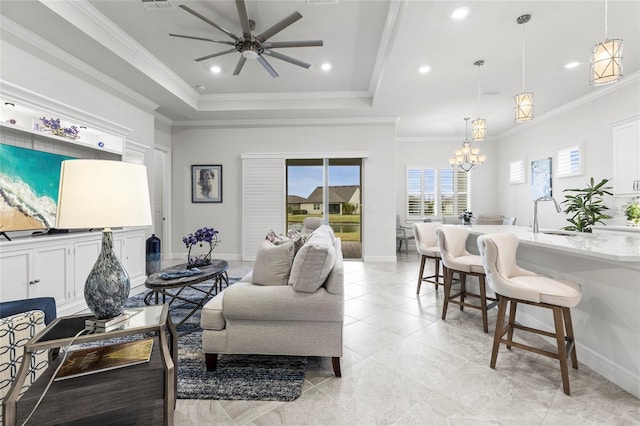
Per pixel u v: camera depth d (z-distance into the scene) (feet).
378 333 8.20
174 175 19.69
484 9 8.39
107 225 4.14
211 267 9.87
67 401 3.85
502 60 11.40
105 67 11.46
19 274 8.20
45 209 9.48
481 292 8.31
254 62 13.04
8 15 8.27
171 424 4.12
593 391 5.52
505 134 22.75
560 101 15.93
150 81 12.84
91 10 9.26
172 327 5.20
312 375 6.15
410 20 8.88
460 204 24.73
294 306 5.81
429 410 5.08
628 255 4.96
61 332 4.21
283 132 19.33
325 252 5.74
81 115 10.41
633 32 9.50
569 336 6.17
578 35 9.71
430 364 6.57
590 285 6.32
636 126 12.60
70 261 9.66
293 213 19.85
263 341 5.98
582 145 15.40
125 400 4.08
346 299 11.26
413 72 12.42
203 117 18.56
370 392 5.58
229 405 5.23
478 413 5.00
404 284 13.50
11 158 8.45
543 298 5.68
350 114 18.11
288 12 9.57
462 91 14.56
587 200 13.97
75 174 4.09
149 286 8.01
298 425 4.75
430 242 11.84
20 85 8.84
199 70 13.82
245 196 19.34
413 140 24.84
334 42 11.33
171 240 19.70
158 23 10.18
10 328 4.73
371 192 19.12
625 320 5.56
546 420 4.81
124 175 4.35
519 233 8.96
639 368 5.32
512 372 6.22
